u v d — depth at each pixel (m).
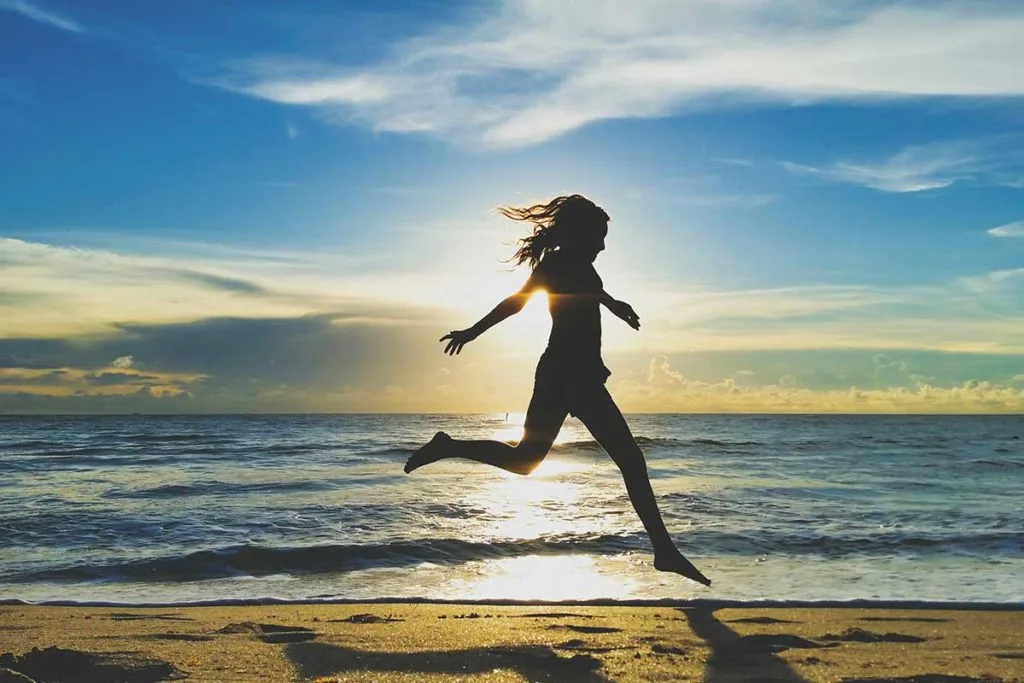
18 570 8.80
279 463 24.64
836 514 12.85
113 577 8.55
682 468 23.81
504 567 9.02
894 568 8.85
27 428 61.50
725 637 5.24
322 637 5.04
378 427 68.62
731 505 13.98
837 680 3.98
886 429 69.56
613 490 16.11
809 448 35.28
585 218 4.45
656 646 4.79
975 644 5.15
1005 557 9.43
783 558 9.44
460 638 5.01
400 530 11.11
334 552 9.52
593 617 6.23
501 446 4.42
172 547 10.04
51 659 4.15
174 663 4.18
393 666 4.17
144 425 72.94
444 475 19.73
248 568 8.94
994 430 68.06
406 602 7.36
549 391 4.38
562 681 3.91
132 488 16.70
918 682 3.98
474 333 4.33
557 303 4.38
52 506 13.69
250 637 5.11
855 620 6.21
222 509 13.11
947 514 12.93
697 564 9.11
